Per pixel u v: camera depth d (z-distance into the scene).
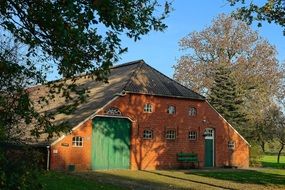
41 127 8.73
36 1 8.73
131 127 33.03
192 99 36.62
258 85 52.44
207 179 26.00
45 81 9.48
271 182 25.47
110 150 31.77
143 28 9.64
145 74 36.09
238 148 39.09
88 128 30.64
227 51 53.34
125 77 35.22
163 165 34.28
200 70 53.50
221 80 48.78
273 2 17.50
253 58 52.56
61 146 29.16
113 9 8.61
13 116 8.58
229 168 36.69
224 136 38.28
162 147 34.44
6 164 7.10
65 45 9.02
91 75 9.49
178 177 26.81
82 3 8.51
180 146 35.44
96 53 9.25
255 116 49.75
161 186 21.80
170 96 35.06
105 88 34.72
